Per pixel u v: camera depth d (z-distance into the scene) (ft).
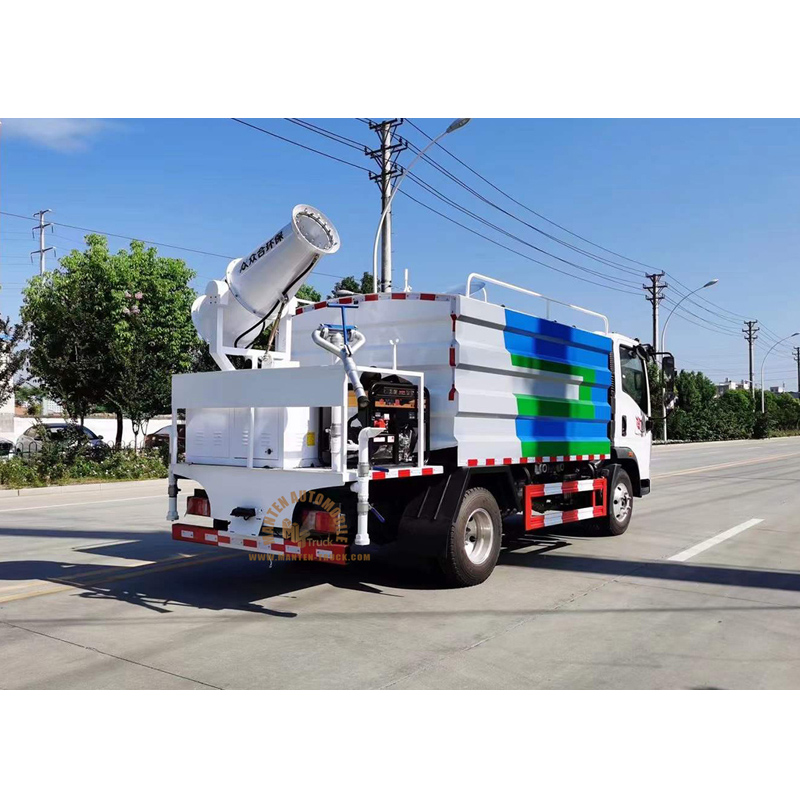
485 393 24.48
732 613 20.71
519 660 16.61
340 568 26.53
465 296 23.44
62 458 63.72
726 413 208.03
